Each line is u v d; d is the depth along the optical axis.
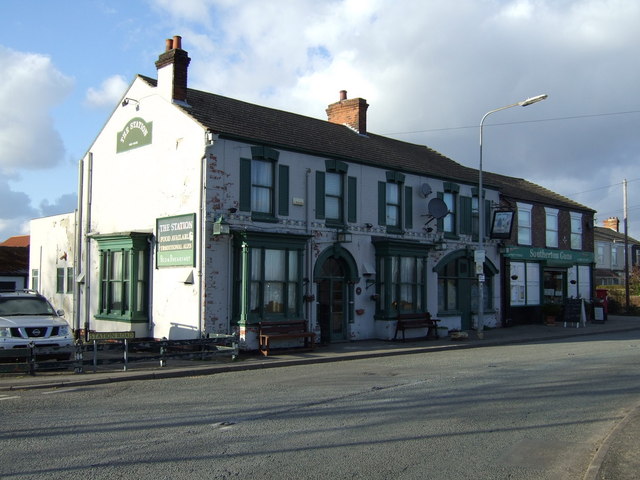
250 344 17.84
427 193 24.02
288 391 11.54
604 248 55.62
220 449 7.43
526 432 8.42
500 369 14.57
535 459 7.20
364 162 21.88
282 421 8.95
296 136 20.89
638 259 59.62
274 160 19.36
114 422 8.85
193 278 17.94
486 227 27.50
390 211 23.16
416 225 23.91
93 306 22.03
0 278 33.00
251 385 12.34
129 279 19.83
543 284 30.78
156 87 20.09
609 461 6.72
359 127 25.44
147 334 19.62
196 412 9.57
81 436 8.02
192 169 18.28
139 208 20.47
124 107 21.55
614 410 9.83
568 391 11.48
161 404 10.24
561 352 18.48
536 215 30.86
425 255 23.67
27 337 14.23
